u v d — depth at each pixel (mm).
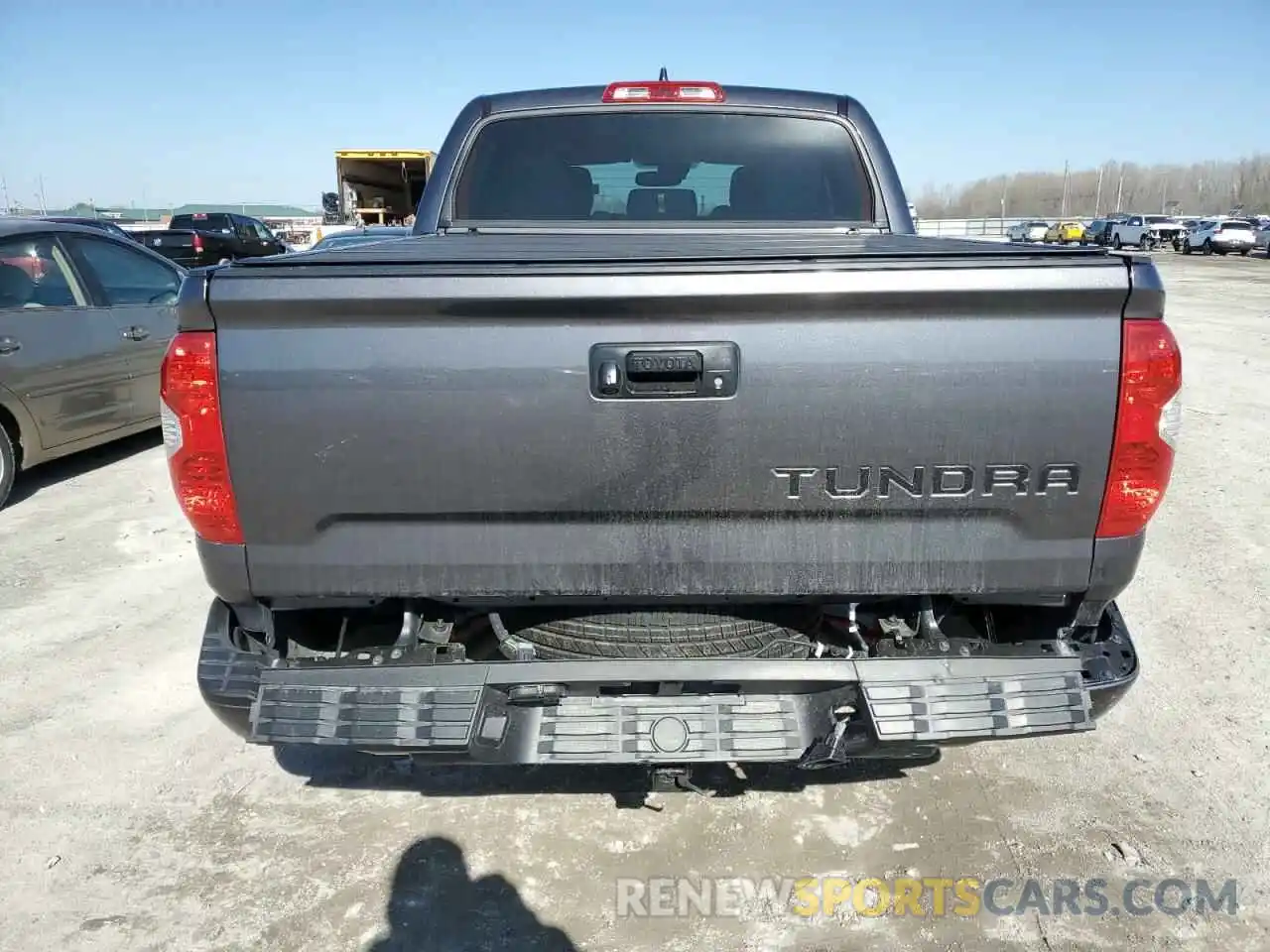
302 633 2562
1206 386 10016
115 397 6617
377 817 2934
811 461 2146
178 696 3682
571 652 2514
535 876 2670
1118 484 2168
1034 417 2123
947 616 2596
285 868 2709
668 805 2975
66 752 3289
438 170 3760
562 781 3111
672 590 2254
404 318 2082
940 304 2072
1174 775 3113
